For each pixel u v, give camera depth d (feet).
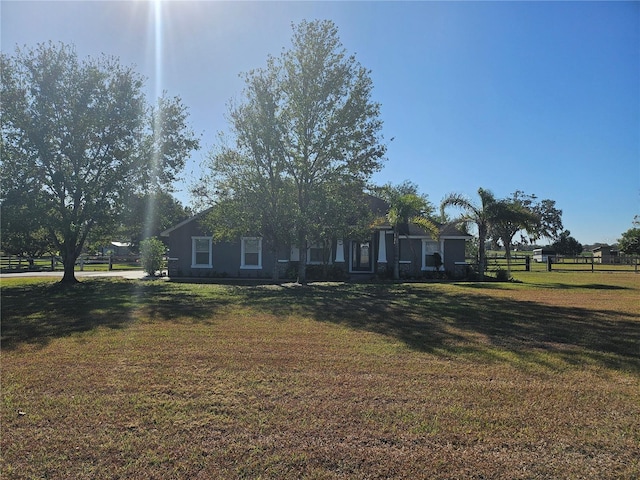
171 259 79.36
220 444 12.57
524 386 17.42
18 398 15.99
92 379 18.12
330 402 15.65
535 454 12.10
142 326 29.68
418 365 20.22
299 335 26.78
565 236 253.44
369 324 30.42
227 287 58.44
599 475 11.10
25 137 58.08
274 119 58.70
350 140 60.34
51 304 40.96
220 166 62.08
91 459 11.77
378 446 12.49
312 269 75.51
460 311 36.32
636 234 185.06
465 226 78.38
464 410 14.97
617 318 32.94
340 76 59.06
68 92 59.47
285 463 11.57
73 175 59.67
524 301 43.29
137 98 64.23
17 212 56.65
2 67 58.34
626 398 16.17
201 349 23.15
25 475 11.02
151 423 13.93
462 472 11.19
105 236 71.97
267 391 16.74
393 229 74.43
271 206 61.11
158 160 65.21
